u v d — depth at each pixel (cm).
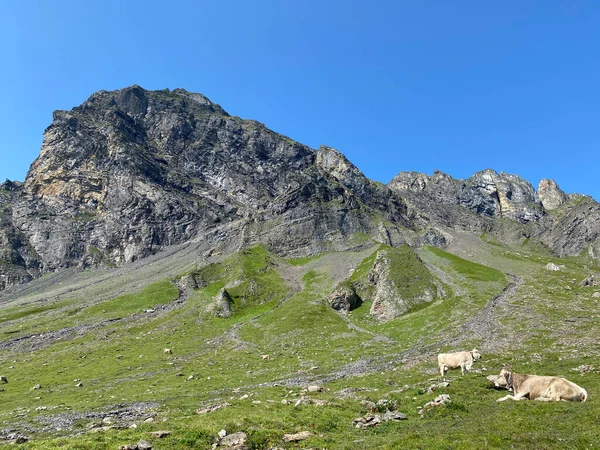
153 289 16088
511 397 2870
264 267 18075
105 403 4850
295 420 2783
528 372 4097
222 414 3048
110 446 2277
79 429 3506
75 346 10025
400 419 2719
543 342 6162
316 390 4262
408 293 12475
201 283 16800
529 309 10106
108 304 14288
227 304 13188
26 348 10162
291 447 2270
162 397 5003
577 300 10881
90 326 11994
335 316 11869
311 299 13925
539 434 1920
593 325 7275
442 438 2030
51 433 3438
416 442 2017
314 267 19462
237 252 19775
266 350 8731
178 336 10712
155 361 8162
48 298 17225
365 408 3177
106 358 8681
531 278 16238
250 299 14212
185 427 2683
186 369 7256
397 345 8094
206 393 5056
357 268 17712
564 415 2208
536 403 2578
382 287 12825
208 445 2356
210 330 11269
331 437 2405
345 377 5419
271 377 5938
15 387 6569
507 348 6072
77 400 5303
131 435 2581
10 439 3291
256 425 2638
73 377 7112
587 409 2259
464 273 16538
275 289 15200
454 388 3475
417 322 10244
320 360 7181
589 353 4728
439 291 12825
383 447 2019
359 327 10788
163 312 13488
